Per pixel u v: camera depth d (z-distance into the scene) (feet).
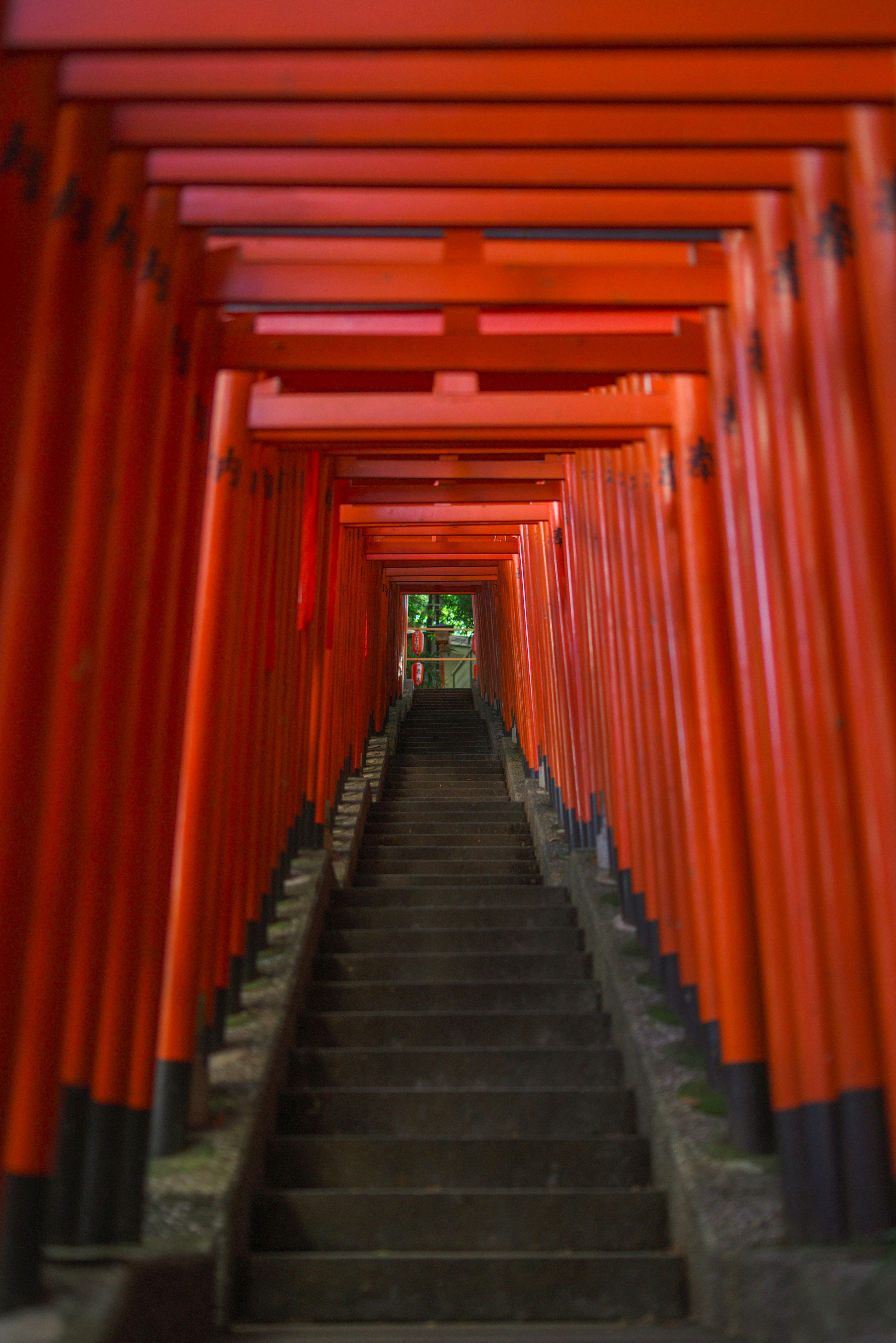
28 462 8.61
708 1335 10.37
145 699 11.66
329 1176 14.02
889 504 8.77
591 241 13.55
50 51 7.70
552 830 28.45
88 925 10.43
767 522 11.66
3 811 8.12
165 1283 9.69
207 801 13.94
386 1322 11.87
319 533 25.64
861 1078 10.12
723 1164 12.20
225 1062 14.89
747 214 11.75
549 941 21.30
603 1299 11.96
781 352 11.16
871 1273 9.18
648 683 17.88
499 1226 12.96
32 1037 8.89
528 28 7.75
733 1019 12.84
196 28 7.67
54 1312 8.30
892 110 9.09
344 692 34.55
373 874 28.12
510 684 44.29
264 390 16.81
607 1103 15.40
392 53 7.86
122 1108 10.73
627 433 17.06
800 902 10.71
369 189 11.85
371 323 15.26
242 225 11.78
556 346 14.37
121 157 10.32
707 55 8.73
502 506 30.25
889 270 8.90
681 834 16.19
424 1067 16.48
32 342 7.95
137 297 11.41
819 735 10.51
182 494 12.99
